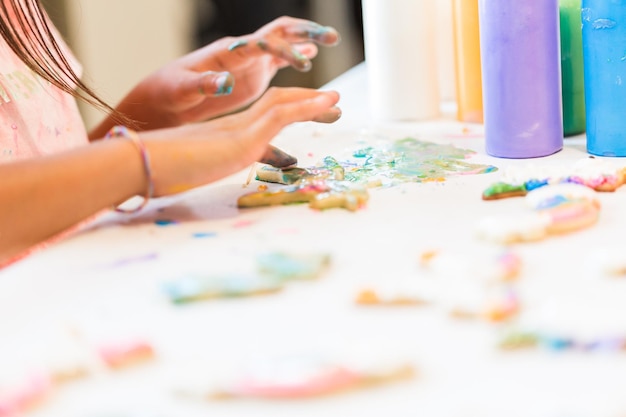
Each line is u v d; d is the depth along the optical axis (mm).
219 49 1198
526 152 1012
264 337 720
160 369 699
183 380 687
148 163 894
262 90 1229
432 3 1205
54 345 720
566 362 686
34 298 776
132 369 701
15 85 1215
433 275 769
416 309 736
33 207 884
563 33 1066
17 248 895
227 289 759
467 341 706
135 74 2709
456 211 873
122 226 887
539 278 762
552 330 702
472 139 1108
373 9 1206
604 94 981
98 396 683
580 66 1072
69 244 854
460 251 803
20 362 709
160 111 1199
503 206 876
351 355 693
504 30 993
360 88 1424
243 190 960
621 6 954
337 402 670
